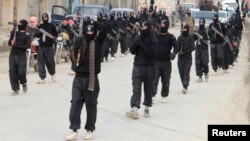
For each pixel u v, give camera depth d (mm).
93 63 11531
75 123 11633
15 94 16828
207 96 18250
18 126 12781
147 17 35750
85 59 11562
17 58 16703
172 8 71438
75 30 27406
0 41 31047
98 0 64000
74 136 11609
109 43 29094
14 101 15875
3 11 39562
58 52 26016
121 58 31094
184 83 18422
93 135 12195
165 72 16266
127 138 12031
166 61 16188
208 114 15125
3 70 23031
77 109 11633
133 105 13898
